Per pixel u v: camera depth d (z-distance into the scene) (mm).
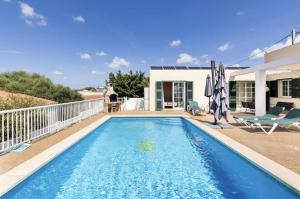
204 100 17203
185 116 13359
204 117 12898
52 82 24906
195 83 17234
